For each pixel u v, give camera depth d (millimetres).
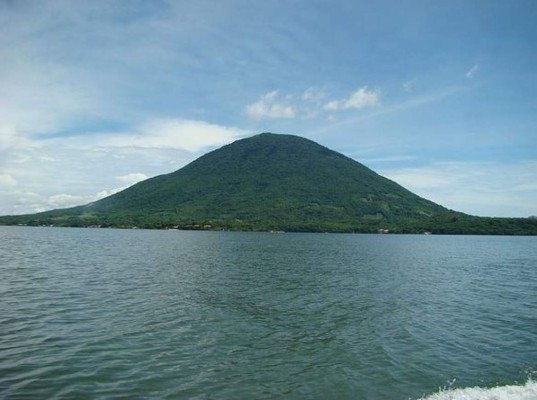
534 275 65750
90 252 87875
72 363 20922
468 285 52688
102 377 19406
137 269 59312
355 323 31125
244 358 22875
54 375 19344
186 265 66438
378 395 18641
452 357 23938
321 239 185500
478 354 24578
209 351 23797
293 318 32188
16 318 28953
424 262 83938
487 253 116188
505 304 40312
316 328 29469
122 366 20891
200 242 137500
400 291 45938
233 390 18719
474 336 28422
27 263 62781
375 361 22953
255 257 84438
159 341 25188
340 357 23469
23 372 19516
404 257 95125
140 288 42969
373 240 188750
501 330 30234
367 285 49656
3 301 34344
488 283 55156
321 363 22438
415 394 18812
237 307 35438
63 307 32906
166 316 31281
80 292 39562
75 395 17422
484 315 35125
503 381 20625
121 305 34438
